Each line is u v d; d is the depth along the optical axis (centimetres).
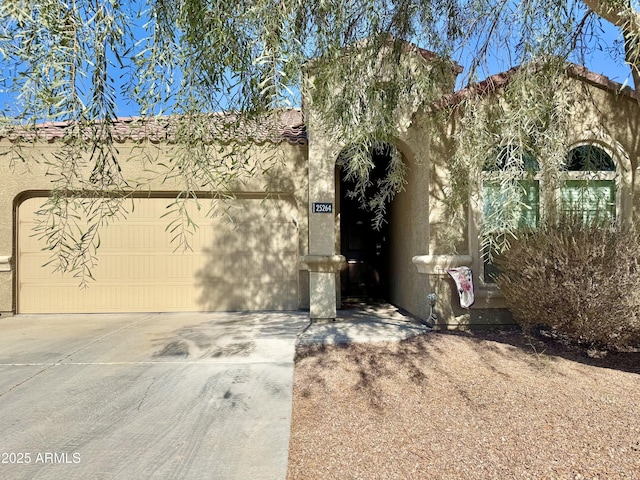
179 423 352
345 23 404
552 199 523
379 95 461
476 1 435
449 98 547
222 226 880
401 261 859
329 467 282
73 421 356
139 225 870
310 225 717
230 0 259
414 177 751
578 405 369
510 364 488
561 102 431
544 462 280
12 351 565
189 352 553
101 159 285
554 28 428
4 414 370
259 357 530
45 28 215
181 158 261
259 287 884
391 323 708
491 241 378
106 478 272
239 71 272
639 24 352
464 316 653
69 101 222
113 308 865
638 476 259
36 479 271
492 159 414
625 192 634
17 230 849
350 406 382
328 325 695
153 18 260
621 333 497
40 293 856
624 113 643
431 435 324
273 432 335
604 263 486
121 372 479
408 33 463
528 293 529
